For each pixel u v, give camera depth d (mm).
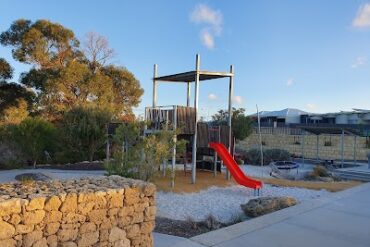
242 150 26219
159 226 7266
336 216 7801
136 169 10828
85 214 4586
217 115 27219
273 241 6027
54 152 20000
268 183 14703
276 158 22969
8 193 4352
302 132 30562
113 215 4883
